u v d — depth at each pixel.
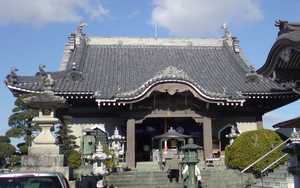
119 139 31.02
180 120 35.00
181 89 31.11
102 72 36.19
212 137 34.09
